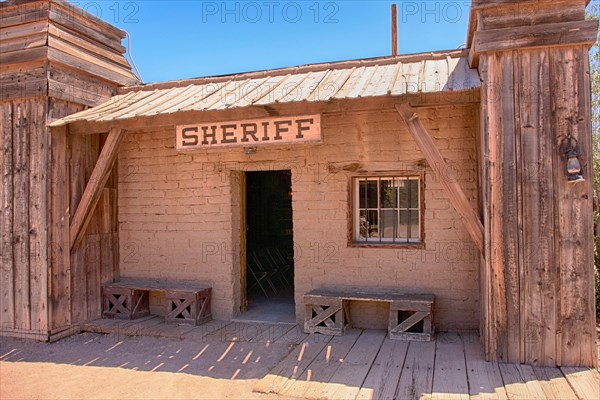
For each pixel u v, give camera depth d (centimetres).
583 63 512
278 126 594
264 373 543
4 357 627
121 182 809
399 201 693
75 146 732
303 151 710
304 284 711
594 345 508
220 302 755
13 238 705
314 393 475
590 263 511
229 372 550
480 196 608
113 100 784
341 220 695
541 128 520
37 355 632
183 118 625
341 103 564
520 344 524
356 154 686
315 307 665
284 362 561
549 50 518
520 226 523
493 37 523
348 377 511
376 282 682
